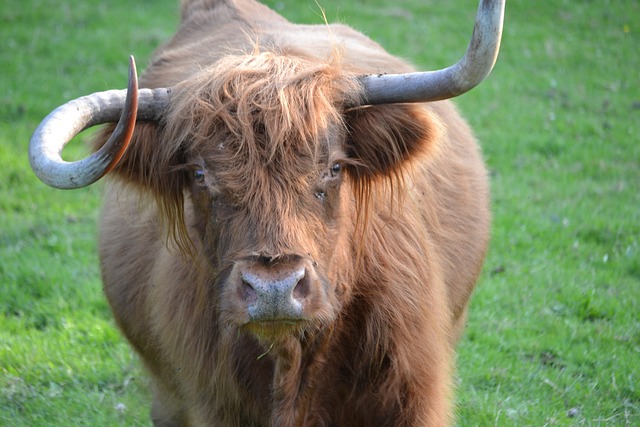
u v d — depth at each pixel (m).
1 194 33.78
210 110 13.95
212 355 16.11
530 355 24.25
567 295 26.92
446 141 18.33
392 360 15.90
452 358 18.66
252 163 13.55
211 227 14.04
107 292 20.19
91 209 33.19
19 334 25.00
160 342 17.47
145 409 22.05
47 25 51.44
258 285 12.73
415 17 53.41
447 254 18.42
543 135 40.06
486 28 13.09
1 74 44.78
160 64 20.80
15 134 38.50
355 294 15.74
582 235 31.20
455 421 19.52
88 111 14.20
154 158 15.15
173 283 16.72
